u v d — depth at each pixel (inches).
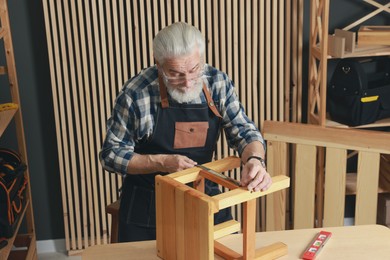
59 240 157.9
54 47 140.3
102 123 147.3
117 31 141.6
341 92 142.3
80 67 142.9
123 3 141.4
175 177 75.7
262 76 149.4
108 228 155.6
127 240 97.7
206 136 95.3
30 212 139.8
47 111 148.3
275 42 146.8
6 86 144.8
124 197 98.9
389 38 135.7
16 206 117.5
